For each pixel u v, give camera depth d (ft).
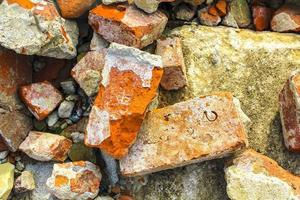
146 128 2.95
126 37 3.01
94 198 3.01
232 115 2.89
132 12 3.03
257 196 2.79
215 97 2.95
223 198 3.03
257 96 3.20
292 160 3.08
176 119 2.95
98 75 3.03
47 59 3.23
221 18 3.40
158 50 3.17
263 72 3.25
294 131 2.97
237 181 2.83
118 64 2.87
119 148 2.83
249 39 3.34
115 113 2.80
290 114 2.97
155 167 2.89
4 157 3.13
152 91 2.84
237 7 3.43
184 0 3.32
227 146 2.85
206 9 3.38
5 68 3.05
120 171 2.96
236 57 3.27
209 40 3.30
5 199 3.00
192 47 3.27
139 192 3.08
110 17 3.00
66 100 3.15
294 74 2.93
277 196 2.78
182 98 3.17
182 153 2.89
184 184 3.05
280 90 3.21
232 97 2.97
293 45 3.32
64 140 3.08
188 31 3.33
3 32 2.91
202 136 2.90
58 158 3.07
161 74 2.86
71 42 3.09
